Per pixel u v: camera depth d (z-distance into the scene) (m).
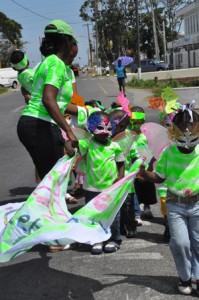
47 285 3.73
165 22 71.69
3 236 3.26
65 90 4.13
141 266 4.00
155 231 4.84
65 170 3.64
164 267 3.96
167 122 4.46
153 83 28.09
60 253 4.43
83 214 3.34
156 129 4.09
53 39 4.19
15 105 20.95
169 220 3.34
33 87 4.25
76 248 4.53
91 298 3.47
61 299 3.49
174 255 3.35
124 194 3.43
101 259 4.21
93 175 4.24
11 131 12.60
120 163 4.32
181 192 3.25
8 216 3.67
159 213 5.42
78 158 4.35
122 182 3.42
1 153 9.63
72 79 5.06
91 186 4.27
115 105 5.77
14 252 3.07
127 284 3.66
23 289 3.69
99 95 22.70
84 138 4.25
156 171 3.44
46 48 4.23
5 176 7.66
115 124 4.47
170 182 3.31
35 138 4.26
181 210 3.28
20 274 3.96
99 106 5.91
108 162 4.21
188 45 47.88
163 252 4.29
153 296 3.44
